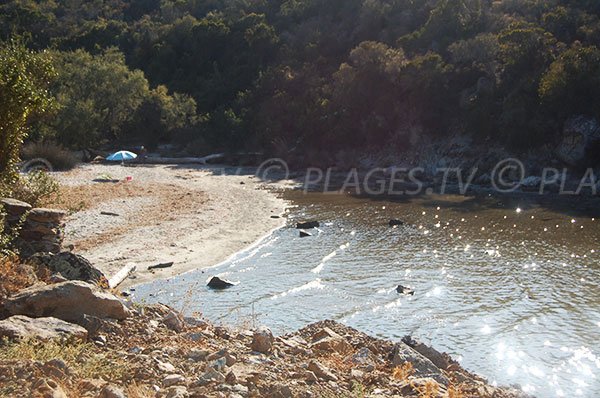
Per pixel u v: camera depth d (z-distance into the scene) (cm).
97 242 2325
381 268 2159
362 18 6706
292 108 5872
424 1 6544
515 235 2702
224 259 2238
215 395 614
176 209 3091
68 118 5538
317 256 2322
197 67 7625
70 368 616
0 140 1412
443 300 1794
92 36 8850
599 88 4066
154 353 768
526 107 4378
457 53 5047
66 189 3588
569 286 1922
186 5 9788
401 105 5141
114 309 883
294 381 738
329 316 1648
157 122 6378
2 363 595
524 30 4700
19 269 963
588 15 5044
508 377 1259
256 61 7131
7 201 1216
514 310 1695
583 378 1255
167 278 1964
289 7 7850
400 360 952
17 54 2028
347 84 5425
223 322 1539
